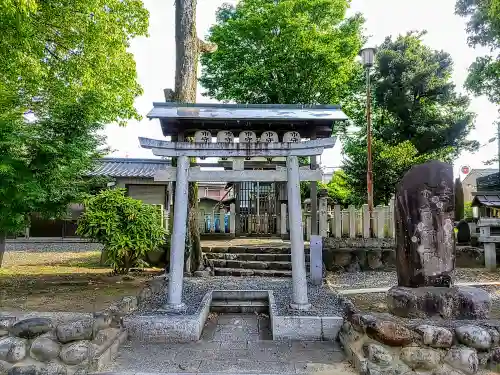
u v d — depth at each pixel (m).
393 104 20.69
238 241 12.02
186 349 4.51
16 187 5.79
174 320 4.82
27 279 7.51
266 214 14.83
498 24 11.64
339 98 18.20
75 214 14.54
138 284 7.05
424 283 4.70
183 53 8.79
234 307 6.38
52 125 6.52
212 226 13.91
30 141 6.19
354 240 9.48
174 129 7.03
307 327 4.87
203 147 5.62
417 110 20.78
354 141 21.30
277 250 9.70
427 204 4.78
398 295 4.52
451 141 20.42
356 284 7.74
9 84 8.03
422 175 4.82
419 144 20.28
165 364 4.03
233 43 16.94
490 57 13.15
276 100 17.09
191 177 5.64
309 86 16.38
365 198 16.17
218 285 7.32
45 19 9.20
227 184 16.72
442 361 3.80
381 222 9.70
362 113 20.83
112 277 7.82
